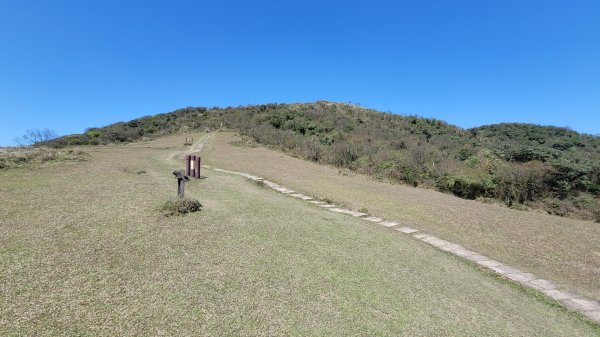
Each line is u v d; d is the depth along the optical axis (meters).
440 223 9.32
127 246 5.21
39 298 3.64
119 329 3.24
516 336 3.93
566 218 12.73
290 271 4.84
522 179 15.42
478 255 6.95
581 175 15.83
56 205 7.09
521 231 9.23
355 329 3.62
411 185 16.86
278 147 27.80
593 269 6.75
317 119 47.50
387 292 4.55
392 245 6.66
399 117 57.34
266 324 3.53
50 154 13.66
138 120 50.62
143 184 9.87
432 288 4.88
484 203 14.38
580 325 4.51
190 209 7.31
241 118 47.72
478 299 4.77
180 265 4.71
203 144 29.09
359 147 23.38
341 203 10.72
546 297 5.29
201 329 3.34
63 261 4.55
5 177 9.65
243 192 10.10
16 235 5.33
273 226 6.87
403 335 3.61
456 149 26.86
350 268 5.20
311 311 3.87
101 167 12.62
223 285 4.25
